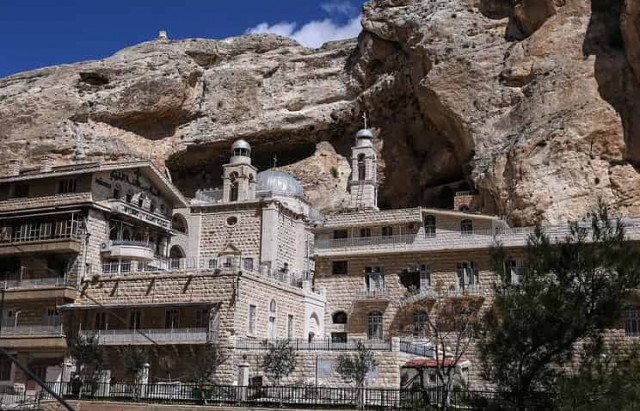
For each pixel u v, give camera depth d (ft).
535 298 72.69
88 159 275.39
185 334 160.76
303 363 148.05
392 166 265.34
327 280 196.75
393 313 184.65
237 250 223.71
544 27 219.61
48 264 183.42
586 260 72.90
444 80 229.86
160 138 296.30
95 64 296.92
